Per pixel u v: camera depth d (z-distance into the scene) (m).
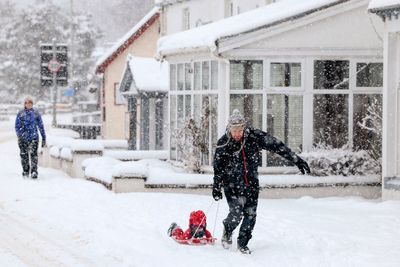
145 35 46.25
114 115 46.91
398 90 18.83
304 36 21.81
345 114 22.20
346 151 20.86
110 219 15.39
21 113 23.06
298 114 22.03
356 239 13.43
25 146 23.03
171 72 25.69
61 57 41.84
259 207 17.70
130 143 37.47
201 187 19.89
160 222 15.03
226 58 21.50
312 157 20.61
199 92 23.34
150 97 34.03
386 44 18.78
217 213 15.28
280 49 21.69
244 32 21.31
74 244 13.15
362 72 22.28
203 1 35.69
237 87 21.83
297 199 19.84
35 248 12.91
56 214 16.12
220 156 12.07
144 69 34.59
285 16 21.41
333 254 12.15
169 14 39.59
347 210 17.47
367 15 22.00
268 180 20.03
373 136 22.19
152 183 19.81
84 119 70.25
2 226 14.95
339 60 22.14
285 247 12.66
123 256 12.02
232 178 12.15
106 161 23.11
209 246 12.76
